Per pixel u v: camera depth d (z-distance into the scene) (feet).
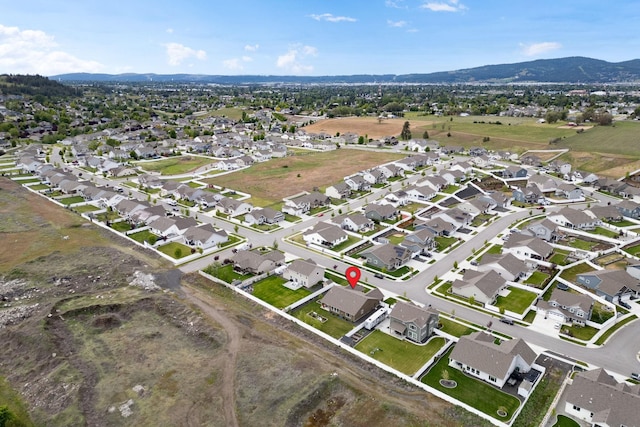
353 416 128.16
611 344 167.94
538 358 159.22
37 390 142.20
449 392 141.28
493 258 231.50
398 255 239.71
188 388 140.46
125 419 128.88
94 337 169.68
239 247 261.44
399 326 174.19
